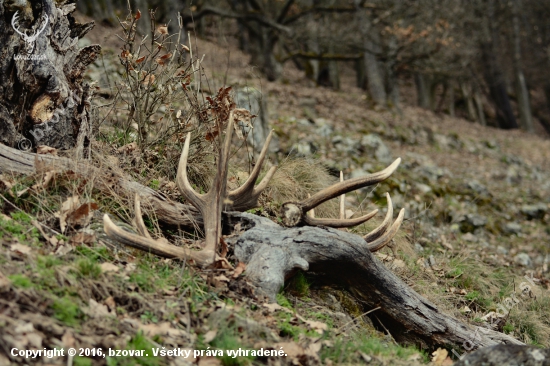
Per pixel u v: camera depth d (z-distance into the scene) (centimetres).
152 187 502
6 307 305
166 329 342
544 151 2444
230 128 448
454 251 791
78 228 413
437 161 1573
